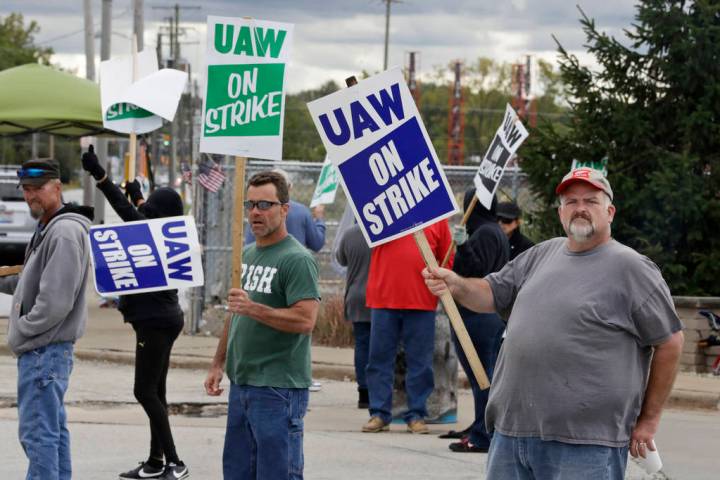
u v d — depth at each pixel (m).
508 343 7.36
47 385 9.37
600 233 7.21
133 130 12.09
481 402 12.68
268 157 8.48
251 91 8.48
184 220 9.57
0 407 15.38
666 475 11.97
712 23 20.92
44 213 9.55
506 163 12.49
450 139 115.94
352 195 8.09
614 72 21.38
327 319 21.86
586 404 7.07
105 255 9.52
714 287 20.62
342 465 12.02
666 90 21.31
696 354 18.84
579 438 7.09
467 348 7.75
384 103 8.01
